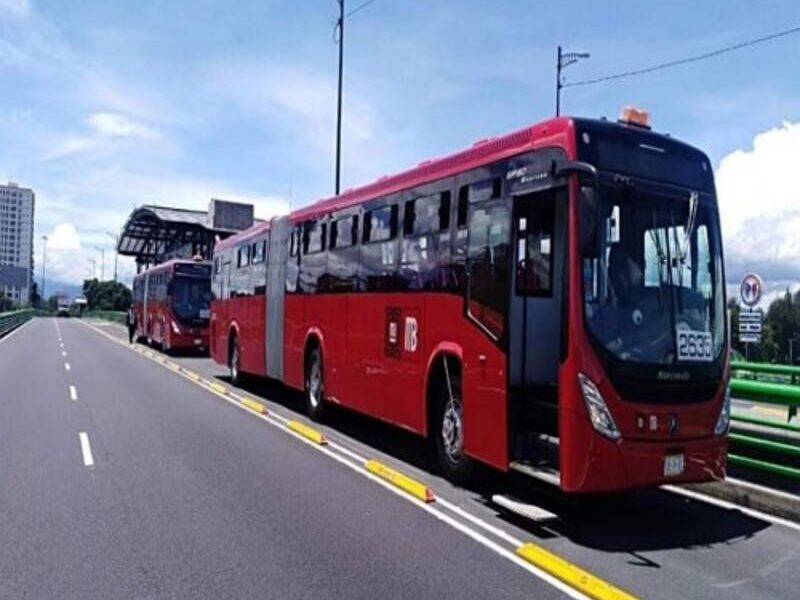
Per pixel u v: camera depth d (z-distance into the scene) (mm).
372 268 10859
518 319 7695
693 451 6918
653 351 6855
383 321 10422
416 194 9672
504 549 6316
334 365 12148
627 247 6996
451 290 8664
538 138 7414
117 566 5742
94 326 73750
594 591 5336
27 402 15234
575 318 6684
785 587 5613
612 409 6621
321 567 5781
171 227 52531
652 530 7086
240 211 50844
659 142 7402
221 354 19938
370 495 8039
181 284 30859
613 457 6590
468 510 7543
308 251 13508
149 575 5559
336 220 12305
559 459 6816
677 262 7203
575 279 6727
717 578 5789
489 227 8008
